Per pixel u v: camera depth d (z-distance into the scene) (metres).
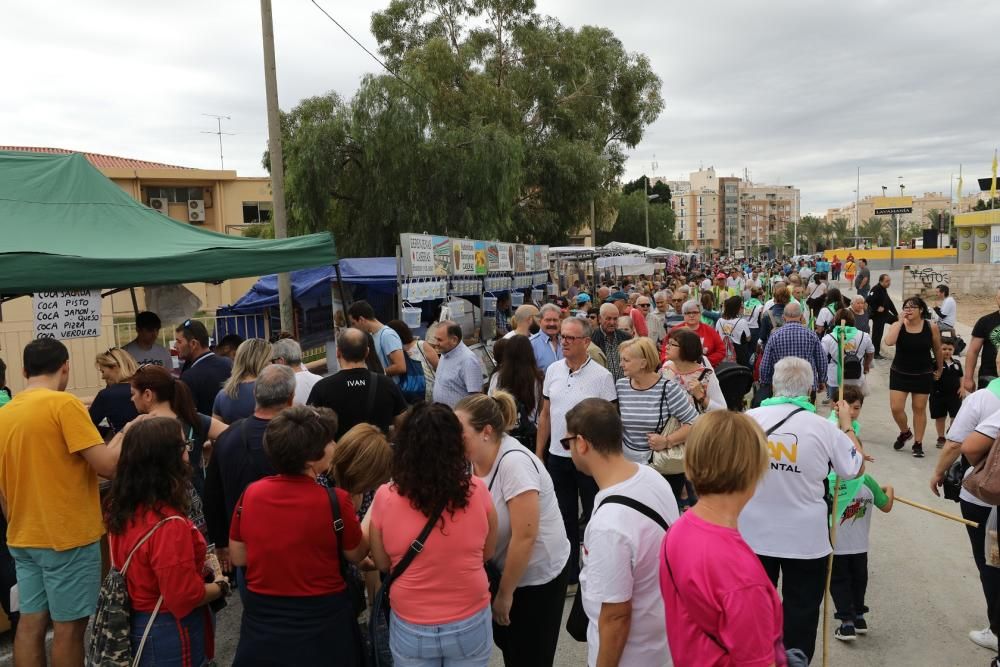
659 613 2.58
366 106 19.58
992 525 4.05
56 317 5.46
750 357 10.77
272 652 2.89
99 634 3.12
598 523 2.58
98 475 3.95
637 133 33.97
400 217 20.02
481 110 25.39
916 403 8.71
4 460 3.72
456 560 2.84
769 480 3.57
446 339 6.14
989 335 7.60
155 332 7.05
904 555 5.89
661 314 11.13
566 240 31.23
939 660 4.33
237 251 6.14
